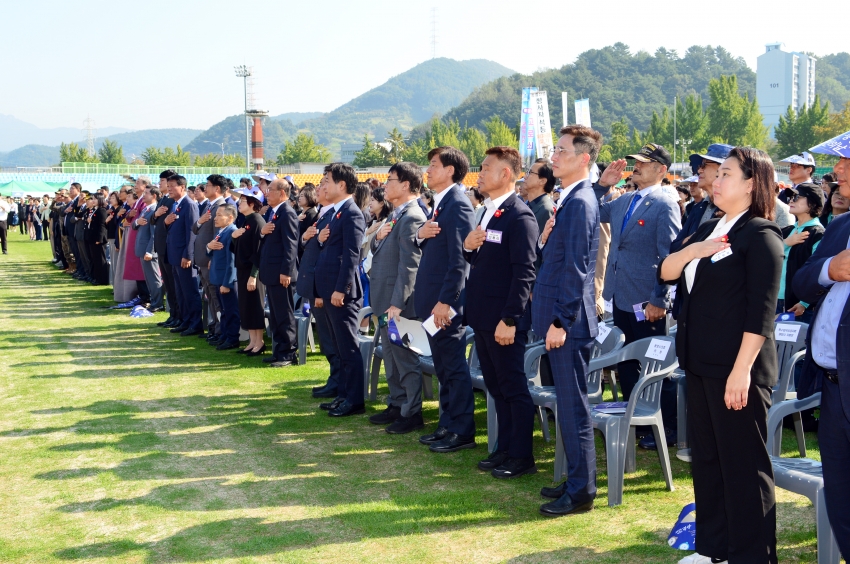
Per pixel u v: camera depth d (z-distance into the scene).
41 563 3.30
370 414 5.67
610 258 5.07
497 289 4.17
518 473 4.28
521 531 3.54
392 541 3.45
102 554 3.38
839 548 2.79
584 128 3.72
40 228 26.77
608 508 3.81
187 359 7.67
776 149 86.50
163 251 9.34
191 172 62.06
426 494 4.03
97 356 7.84
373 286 5.31
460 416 4.83
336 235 5.57
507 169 4.18
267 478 4.32
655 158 4.82
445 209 4.61
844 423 2.69
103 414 5.70
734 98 88.12
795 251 5.13
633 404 3.87
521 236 4.05
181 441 5.04
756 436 2.86
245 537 3.52
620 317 5.00
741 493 2.88
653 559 3.22
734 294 2.83
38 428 5.36
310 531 3.57
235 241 7.57
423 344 5.09
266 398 6.15
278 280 7.13
